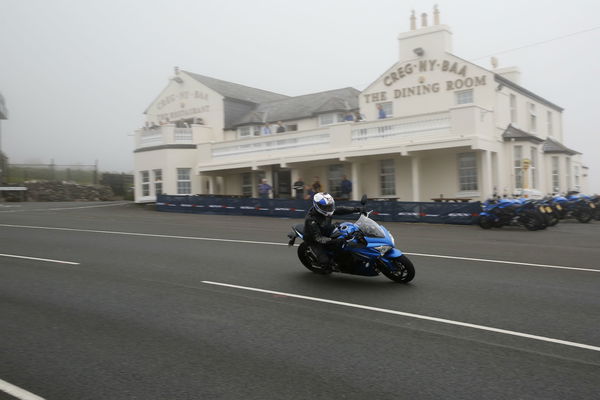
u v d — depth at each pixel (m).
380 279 8.15
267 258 10.15
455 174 22.34
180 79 32.84
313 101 29.91
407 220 19.28
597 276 8.17
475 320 5.78
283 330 5.46
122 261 9.82
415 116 21.42
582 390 3.91
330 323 5.71
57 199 37.25
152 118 35.25
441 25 23.05
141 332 5.42
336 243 7.41
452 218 18.31
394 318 5.88
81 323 5.77
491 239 13.50
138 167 31.00
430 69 23.44
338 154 23.23
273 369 4.38
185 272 8.72
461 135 20.06
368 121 22.78
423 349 4.84
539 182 23.61
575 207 19.11
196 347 4.94
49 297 6.97
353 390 3.95
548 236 14.20
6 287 7.59
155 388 4.01
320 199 7.77
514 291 7.17
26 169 41.50
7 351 4.88
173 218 20.81
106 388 4.02
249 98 33.09
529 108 26.45
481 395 3.84
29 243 12.36
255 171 28.81
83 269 9.01
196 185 29.64
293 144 25.31
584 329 5.41
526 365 4.41
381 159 24.36
